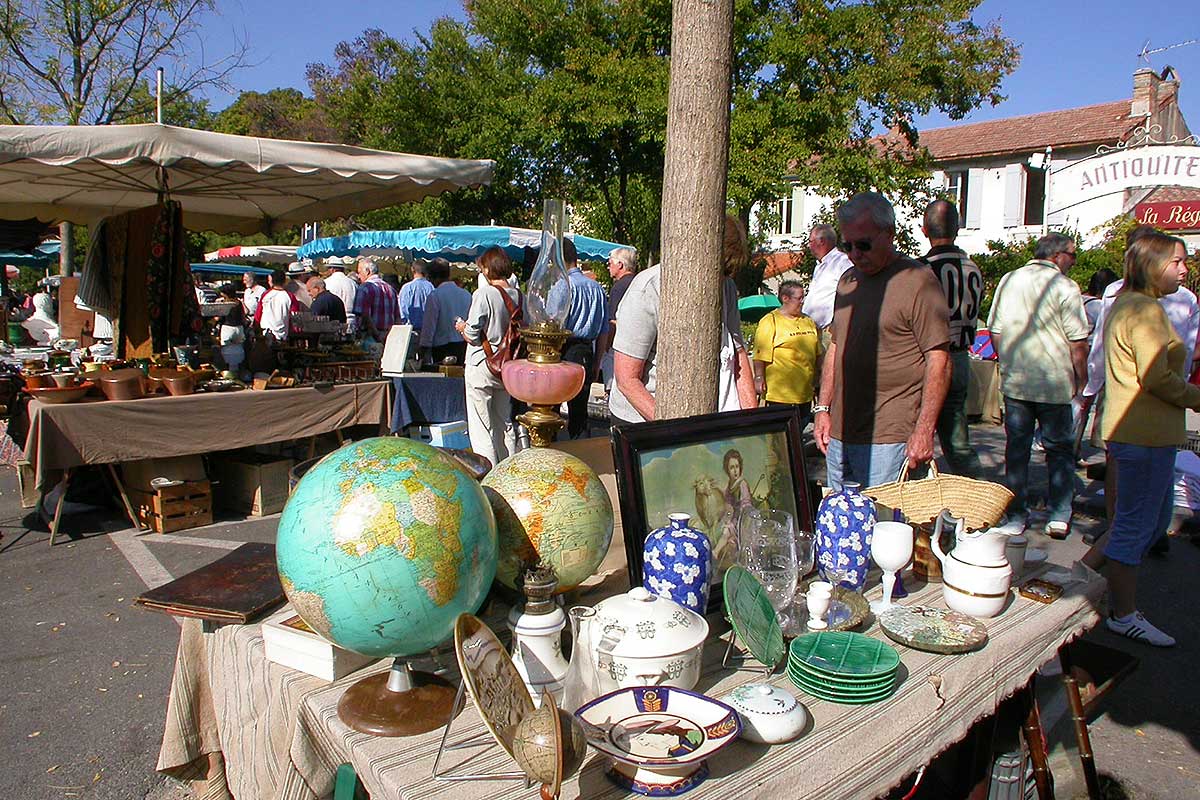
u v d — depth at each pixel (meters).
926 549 2.20
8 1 14.16
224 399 5.21
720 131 2.34
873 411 3.26
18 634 3.74
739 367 3.27
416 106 21.69
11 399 5.36
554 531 1.60
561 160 17.73
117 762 2.78
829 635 1.71
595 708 1.34
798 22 15.05
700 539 1.73
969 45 14.59
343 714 1.41
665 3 15.43
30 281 24.28
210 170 6.10
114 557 4.76
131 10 14.83
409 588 1.28
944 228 4.41
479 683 1.24
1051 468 5.00
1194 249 13.71
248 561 2.07
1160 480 3.52
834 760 1.37
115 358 6.20
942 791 2.23
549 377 1.93
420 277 10.40
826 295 5.52
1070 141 18.64
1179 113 21.64
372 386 5.98
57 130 4.59
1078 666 2.67
